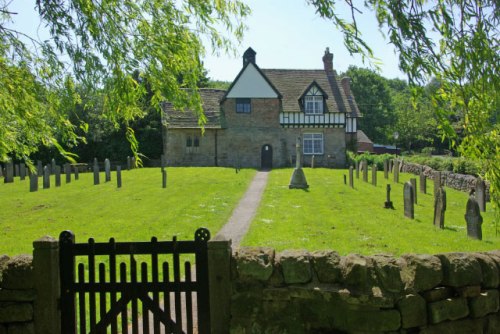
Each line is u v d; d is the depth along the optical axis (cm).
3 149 612
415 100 456
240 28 669
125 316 454
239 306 445
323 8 418
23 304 444
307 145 4103
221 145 4006
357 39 422
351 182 2305
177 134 3959
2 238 1191
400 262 459
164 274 452
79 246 455
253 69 4050
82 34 564
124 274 455
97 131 4031
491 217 1508
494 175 470
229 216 1538
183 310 624
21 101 573
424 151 5606
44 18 556
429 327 443
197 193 2097
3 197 1992
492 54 430
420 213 1562
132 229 1302
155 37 599
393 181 2597
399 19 412
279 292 439
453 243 1077
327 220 1395
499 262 487
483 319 466
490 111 454
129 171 3180
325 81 4341
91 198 1961
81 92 641
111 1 574
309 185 2406
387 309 432
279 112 4062
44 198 1961
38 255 446
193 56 648
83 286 454
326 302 437
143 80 643
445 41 451
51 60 574
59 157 3666
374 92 7288
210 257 446
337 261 448
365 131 7206
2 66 568
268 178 2866
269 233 1202
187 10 633
